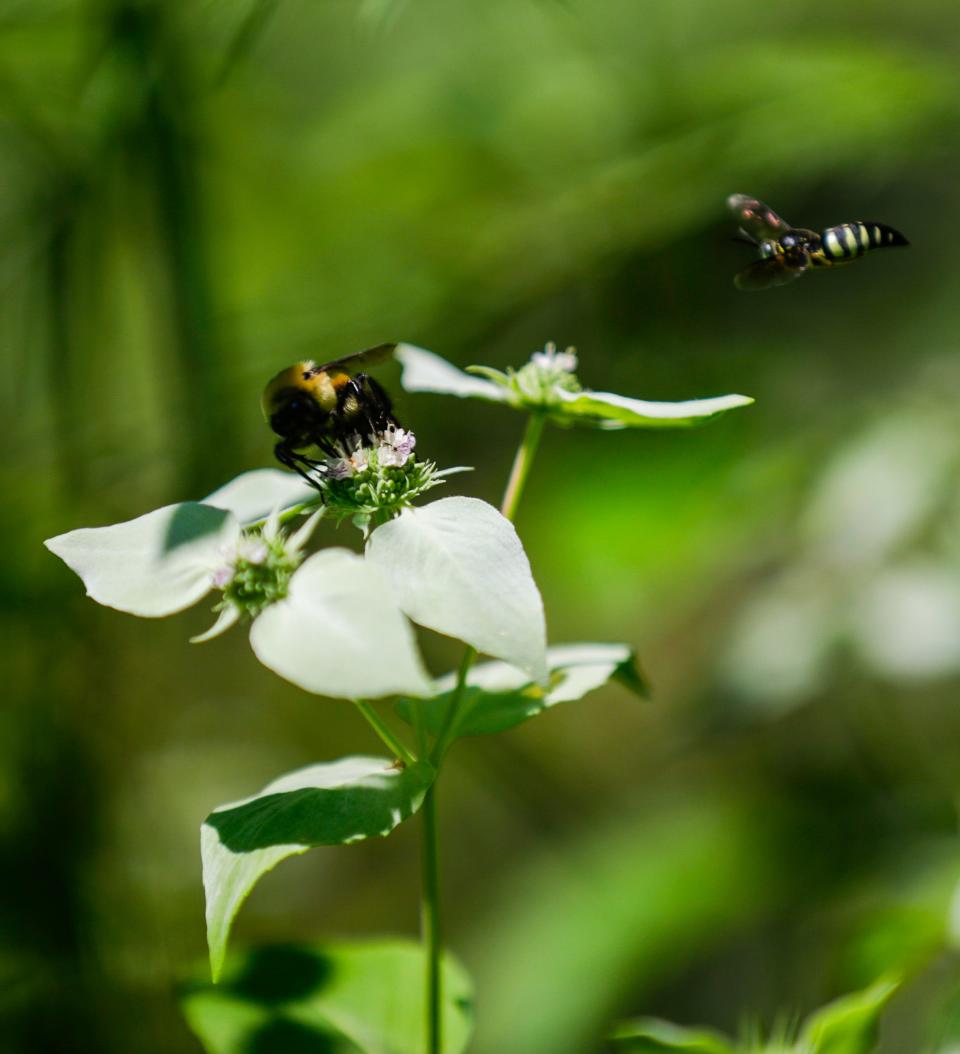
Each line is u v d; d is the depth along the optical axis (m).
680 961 0.68
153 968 0.64
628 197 0.80
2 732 0.64
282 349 0.77
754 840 0.69
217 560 0.49
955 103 0.76
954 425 0.68
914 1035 0.66
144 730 0.73
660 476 0.76
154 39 0.62
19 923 0.62
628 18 0.83
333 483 0.50
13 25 0.64
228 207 0.77
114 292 0.70
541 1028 0.66
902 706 0.76
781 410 0.80
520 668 0.48
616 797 0.82
